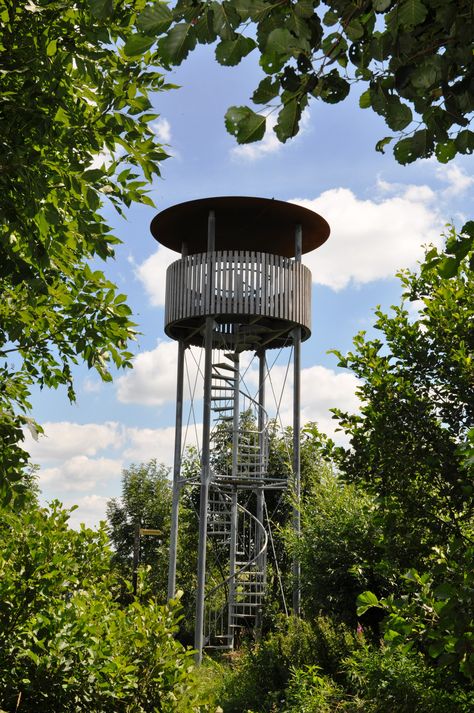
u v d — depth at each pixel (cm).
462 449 323
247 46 183
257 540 1828
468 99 204
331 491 1276
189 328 1761
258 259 1628
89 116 419
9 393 539
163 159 422
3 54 383
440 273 224
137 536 1930
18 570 526
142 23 173
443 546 420
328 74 209
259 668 1052
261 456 1798
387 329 499
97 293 491
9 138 370
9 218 382
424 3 192
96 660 486
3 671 479
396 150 220
